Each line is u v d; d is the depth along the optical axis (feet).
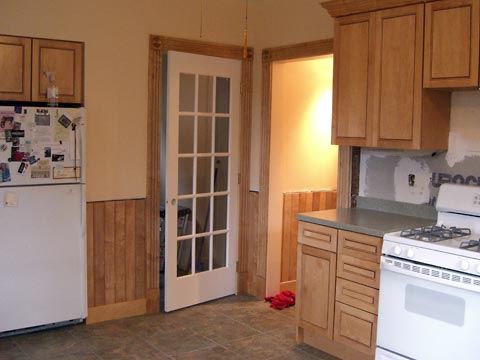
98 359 11.14
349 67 11.65
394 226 10.61
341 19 11.76
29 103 11.99
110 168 13.08
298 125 15.52
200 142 14.57
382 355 9.99
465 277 8.57
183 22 13.97
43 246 11.87
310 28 13.60
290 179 15.55
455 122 11.10
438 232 9.97
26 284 11.77
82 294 12.55
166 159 13.82
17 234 11.55
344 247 10.88
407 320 9.52
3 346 11.54
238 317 13.87
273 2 14.67
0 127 11.14
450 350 8.92
